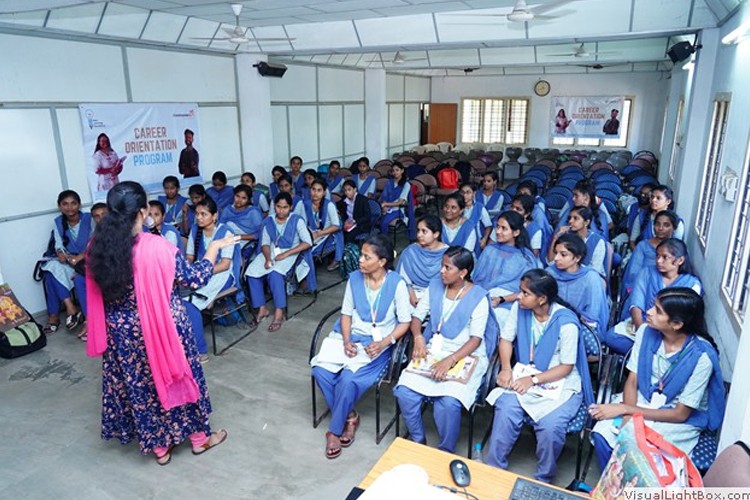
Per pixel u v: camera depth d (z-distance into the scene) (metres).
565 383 2.51
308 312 4.82
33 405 3.33
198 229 4.08
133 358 2.50
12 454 2.84
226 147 6.94
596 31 4.90
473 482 1.75
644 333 2.37
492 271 3.65
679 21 4.55
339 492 2.54
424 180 8.49
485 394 2.70
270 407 3.28
